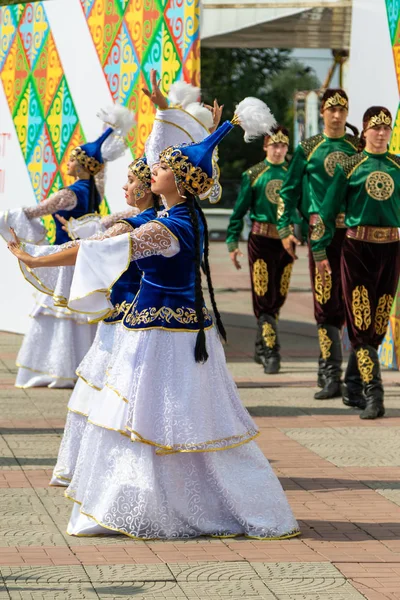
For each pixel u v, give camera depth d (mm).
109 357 7430
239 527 6711
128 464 6566
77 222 10625
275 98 54219
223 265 30125
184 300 6609
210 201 7234
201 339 6504
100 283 6316
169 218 6531
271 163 13336
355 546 6551
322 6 13812
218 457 6656
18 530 6711
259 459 6828
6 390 11883
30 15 15688
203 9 13523
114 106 10477
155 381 6512
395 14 13055
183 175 6527
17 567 5980
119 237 6367
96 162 11078
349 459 8867
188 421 6484
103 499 6621
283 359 14695
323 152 11375
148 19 13555
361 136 11234
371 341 10750
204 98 51250
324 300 11562
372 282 10609
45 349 12094
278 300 13570
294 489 7910
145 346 6531
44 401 11234
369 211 10461
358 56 13922
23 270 6953
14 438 9398
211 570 6020
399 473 8422
